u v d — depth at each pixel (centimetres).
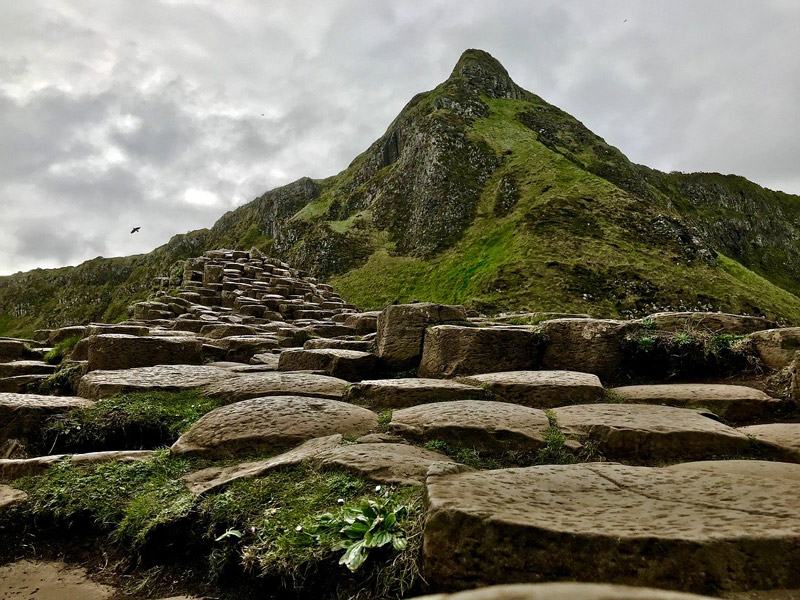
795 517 222
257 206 15450
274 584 283
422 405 508
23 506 368
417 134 8381
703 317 718
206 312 2005
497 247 5641
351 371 736
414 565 247
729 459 379
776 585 192
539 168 6850
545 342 701
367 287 6347
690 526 217
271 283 2908
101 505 365
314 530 292
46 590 306
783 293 5312
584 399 529
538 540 216
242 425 453
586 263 4834
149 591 305
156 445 511
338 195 10388
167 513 338
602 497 267
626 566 202
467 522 231
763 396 502
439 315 791
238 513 325
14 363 1012
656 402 519
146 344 777
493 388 555
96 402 560
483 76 10231
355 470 350
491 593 119
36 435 516
